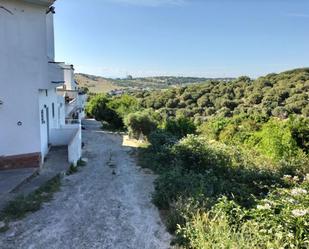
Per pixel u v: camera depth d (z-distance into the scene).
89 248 6.09
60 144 16.34
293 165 11.66
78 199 8.92
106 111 33.59
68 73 31.38
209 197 7.67
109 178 11.63
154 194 8.88
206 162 11.82
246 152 13.74
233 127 19.86
